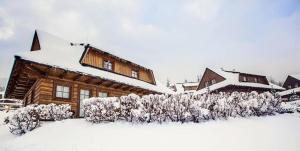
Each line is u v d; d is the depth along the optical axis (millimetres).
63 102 13648
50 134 8219
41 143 7305
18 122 9195
